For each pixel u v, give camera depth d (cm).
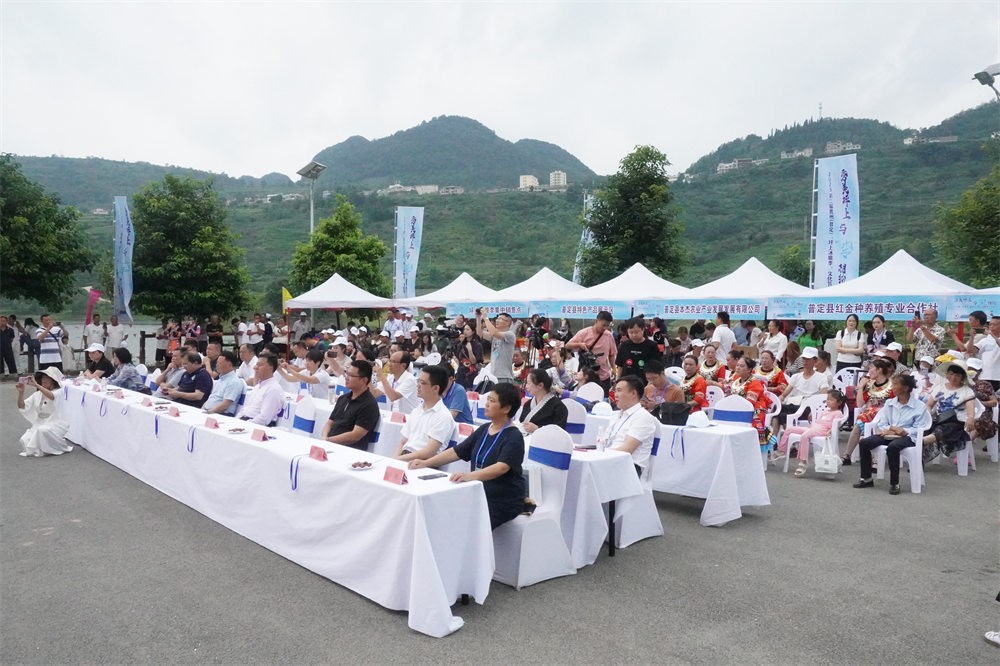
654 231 2156
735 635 367
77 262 2064
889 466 698
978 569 470
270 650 346
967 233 2184
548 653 344
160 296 2164
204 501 581
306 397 714
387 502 391
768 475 778
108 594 416
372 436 595
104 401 803
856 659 341
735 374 880
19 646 351
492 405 447
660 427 566
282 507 481
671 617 389
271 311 3856
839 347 1053
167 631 367
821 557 495
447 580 381
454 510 386
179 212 2195
